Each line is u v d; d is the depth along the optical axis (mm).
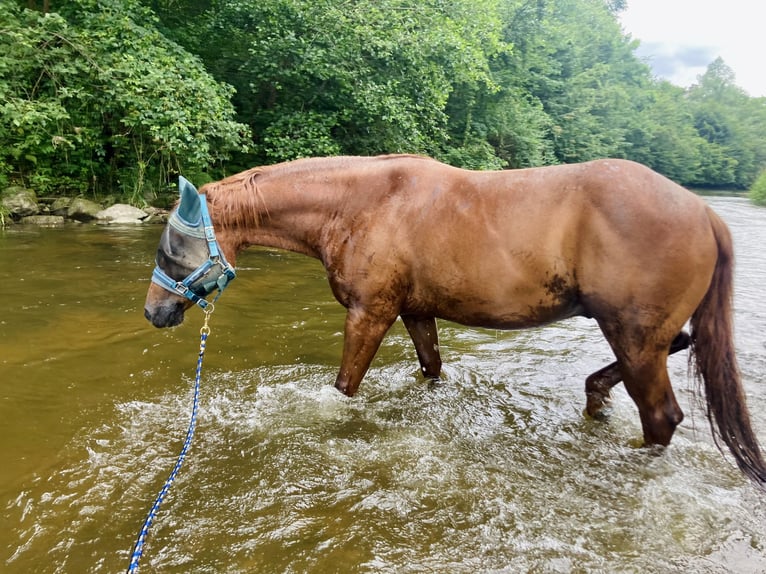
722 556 1887
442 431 2803
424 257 2570
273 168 2877
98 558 1786
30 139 8656
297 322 4527
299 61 10242
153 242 7527
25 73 8820
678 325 2301
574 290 2404
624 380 2479
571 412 3104
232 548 1855
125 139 9820
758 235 11023
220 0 10867
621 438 2789
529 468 2469
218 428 2723
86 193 10203
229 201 2756
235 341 4008
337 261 2744
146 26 9211
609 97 31250
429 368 3387
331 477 2324
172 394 3070
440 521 2053
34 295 4840
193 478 2273
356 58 10266
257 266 6723
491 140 18859
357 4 10375
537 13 22625
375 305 2719
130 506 2068
